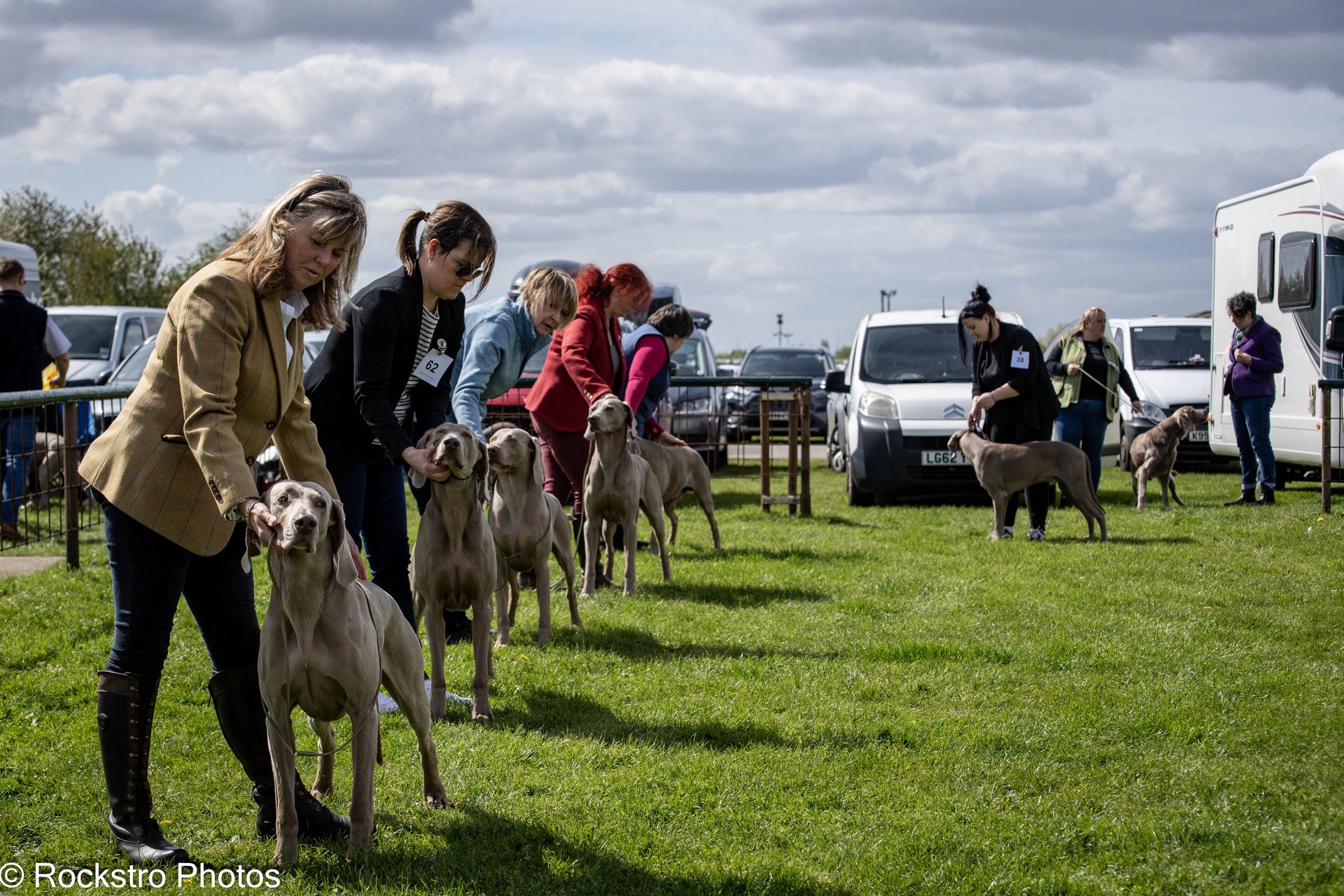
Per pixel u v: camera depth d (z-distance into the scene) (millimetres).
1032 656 5629
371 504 4988
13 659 5410
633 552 7230
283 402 3350
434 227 4426
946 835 3510
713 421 13250
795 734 4512
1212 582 7410
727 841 3512
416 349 4605
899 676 5344
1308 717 4574
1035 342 9438
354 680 3244
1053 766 4109
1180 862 3287
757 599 7066
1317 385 10711
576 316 7211
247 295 3184
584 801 3797
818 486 14016
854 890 3168
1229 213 12906
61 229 38125
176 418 3223
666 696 5059
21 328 9320
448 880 3201
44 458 9133
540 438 7602
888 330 12836
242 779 4023
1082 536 9641
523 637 6117
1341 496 11570
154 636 3305
